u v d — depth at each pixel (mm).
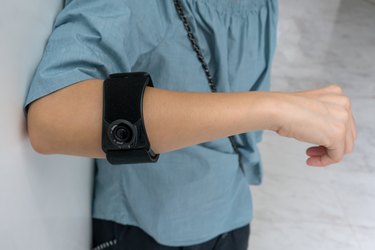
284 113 346
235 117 337
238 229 725
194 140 341
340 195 1104
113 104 315
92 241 644
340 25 1523
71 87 331
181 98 332
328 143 371
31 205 351
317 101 363
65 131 320
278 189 1104
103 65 366
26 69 324
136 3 405
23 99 322
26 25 322
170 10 447
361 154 1187
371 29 1512
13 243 322
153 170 553
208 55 512
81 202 529
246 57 549
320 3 1586
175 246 628
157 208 586
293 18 1532
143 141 317
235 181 661
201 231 625
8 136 301
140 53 441
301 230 1038
